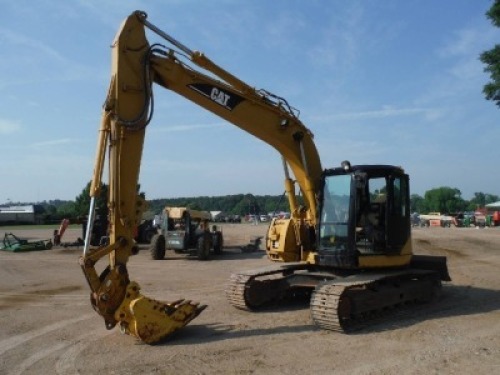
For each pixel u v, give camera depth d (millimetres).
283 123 10758
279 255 11398
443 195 123688
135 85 8805
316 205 11062
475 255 22953
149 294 13234
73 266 19531
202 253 21750
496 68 29547
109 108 8555
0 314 10859
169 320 8500
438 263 11945
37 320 10273
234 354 7816
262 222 82125
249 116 10406
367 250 10625
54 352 8062
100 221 23594
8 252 25328
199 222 23312
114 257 8383
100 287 8102
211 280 15773
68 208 91000
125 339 8750
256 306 11148
